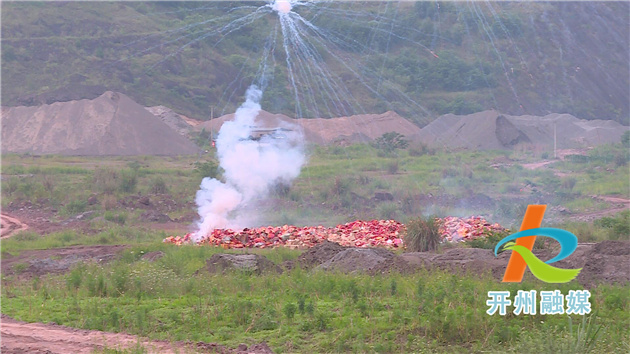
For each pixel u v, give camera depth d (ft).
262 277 111.45
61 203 250.16
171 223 223.92
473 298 84.53
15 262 150.20
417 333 76.64
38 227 211.41
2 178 297.53
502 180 306.76
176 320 86.89
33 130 472.44
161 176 319.06
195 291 103.55
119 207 244.01
